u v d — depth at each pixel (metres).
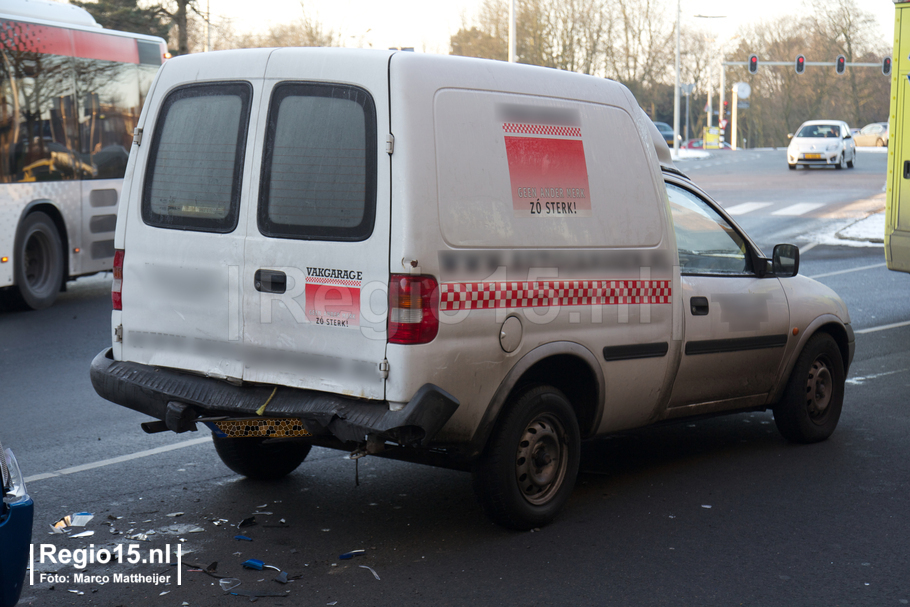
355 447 4.48
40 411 7.33
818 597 4.11
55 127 12.50
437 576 4.27
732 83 93.19
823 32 86.75
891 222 11.01
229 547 4.61
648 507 5.25
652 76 74.56
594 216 5.01
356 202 4.32
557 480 4.96
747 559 4.51
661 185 5.46
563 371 5.17
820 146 39.38
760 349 6.11
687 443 6.60
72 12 12.92
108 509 5.14
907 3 10.64
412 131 4.25
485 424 4.53
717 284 5.86
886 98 85.56
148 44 14.06
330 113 4.42
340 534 4.79
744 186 33.44
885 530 4.91
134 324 5.02
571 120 4.95
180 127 4.87
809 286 6.60
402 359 4.20
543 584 4.20
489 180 4.50
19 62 11.92
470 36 64.31
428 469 5.93
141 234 4.97
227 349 4.70
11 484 3.27
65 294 14.09
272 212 4.54
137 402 4.88
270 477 5.67
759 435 6.82
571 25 65.12
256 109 4.62
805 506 5.27
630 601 4.04
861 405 7.67
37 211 12.27
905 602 4.06
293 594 4.07
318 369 4.43
